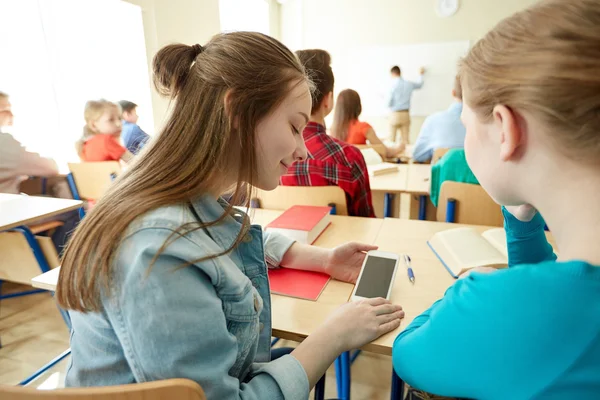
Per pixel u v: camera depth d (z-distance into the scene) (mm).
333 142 1642
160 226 515
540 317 373
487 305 422
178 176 571
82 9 3098
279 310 848
